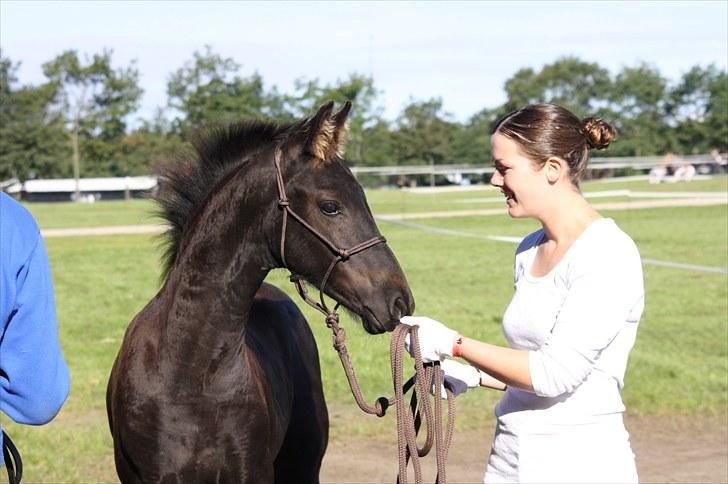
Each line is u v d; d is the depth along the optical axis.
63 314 11.72
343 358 3.34
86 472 5.77
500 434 2.72
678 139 58.34
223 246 3.40
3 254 2.07
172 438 3.38
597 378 2.59
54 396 2.16
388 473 5.90
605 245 2.54
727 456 6.24
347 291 3.32
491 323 10.61
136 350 3.50
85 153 63.88
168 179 3.75
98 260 18.47
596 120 2.65
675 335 10.04
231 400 3.41
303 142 3.38
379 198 33.00
